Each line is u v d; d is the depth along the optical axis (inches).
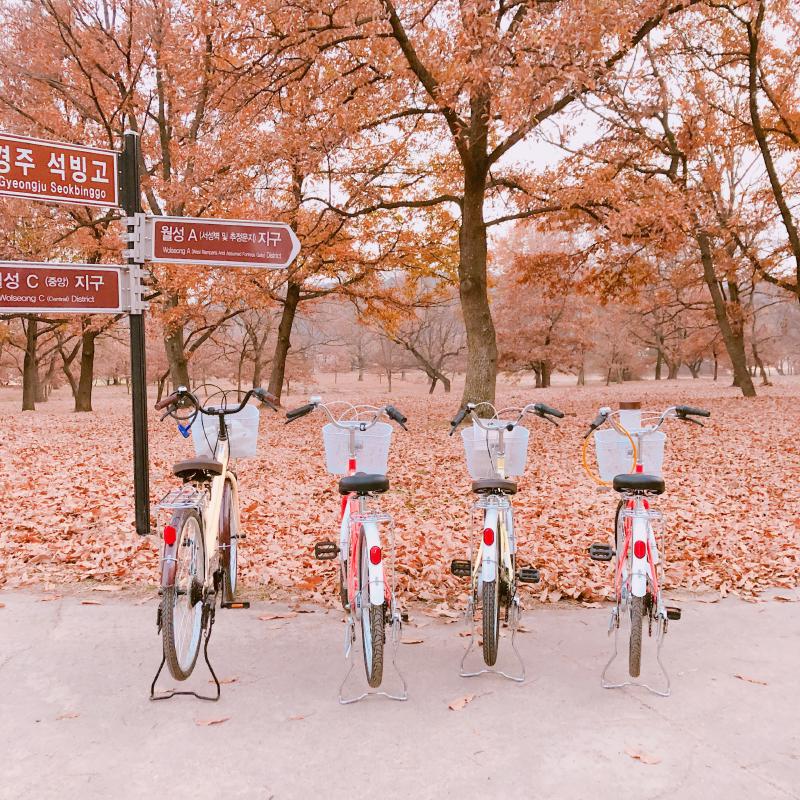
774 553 253.4
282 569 228.7
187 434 180.4
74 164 212.8
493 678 148.8
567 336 1563.7
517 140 509.0
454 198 580.1
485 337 576.7
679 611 149.5
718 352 1691.7
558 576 227.8
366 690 142.3
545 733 124.6
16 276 206.8
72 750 118.0
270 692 141.0
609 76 419.2
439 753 117.7
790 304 1683.1
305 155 496.4
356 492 141.9
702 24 673.0
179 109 569.9
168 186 528.7
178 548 134.3
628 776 110.8
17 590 203.5
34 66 707.4
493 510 150.9
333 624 181.9
